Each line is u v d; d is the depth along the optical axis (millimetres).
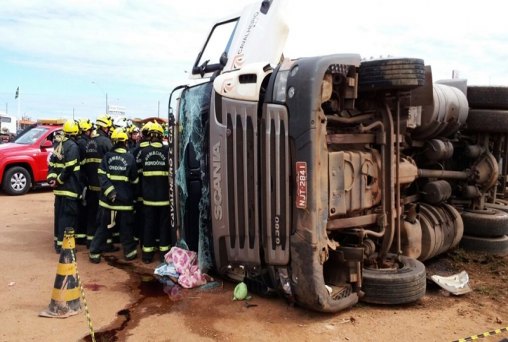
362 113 5043
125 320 4555
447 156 6672
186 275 5473
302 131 4293
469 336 4207
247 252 4805
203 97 5453
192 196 5918
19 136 14664
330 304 4430
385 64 4727
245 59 5957
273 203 4535
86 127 7734
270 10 5914
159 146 6551
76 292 4727
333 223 4652
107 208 6656
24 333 4242
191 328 4359
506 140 7742
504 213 7316
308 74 4285
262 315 4645
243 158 4738
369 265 5238
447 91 6430
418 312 4785
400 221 5473
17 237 8227
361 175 4816
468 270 6383
